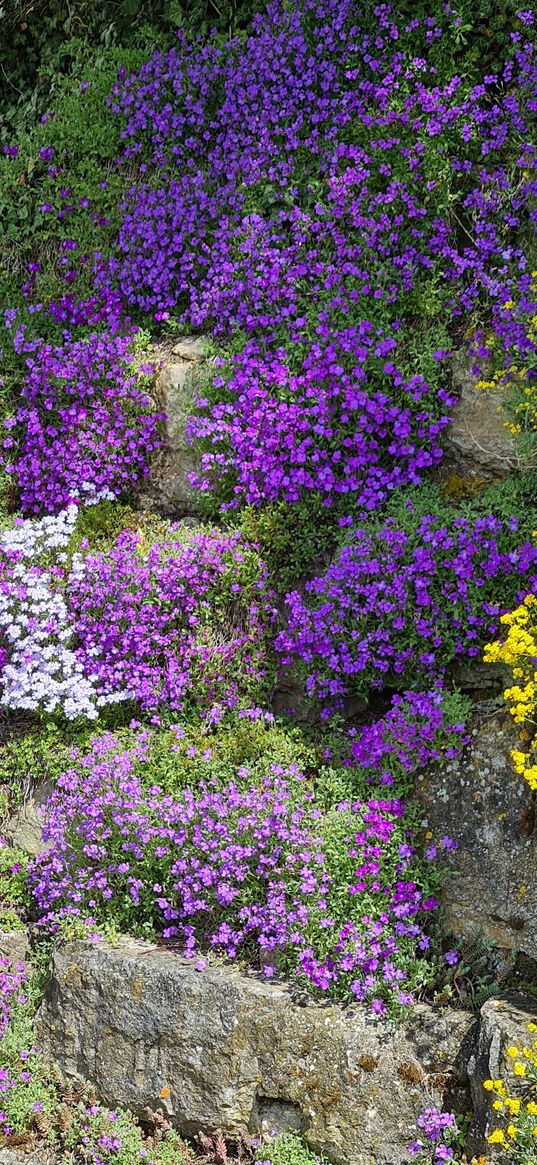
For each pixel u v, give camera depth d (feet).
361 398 6.76
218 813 6.21
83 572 7.37
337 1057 5.54
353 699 6.66
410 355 6.95
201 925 6.23
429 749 6.08
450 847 5.88
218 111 8.24
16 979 6.45
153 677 6.96
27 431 8.27
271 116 7.88
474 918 5.75
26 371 8.54
